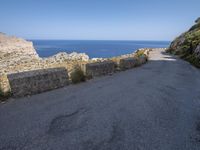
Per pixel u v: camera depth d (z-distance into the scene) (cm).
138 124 507
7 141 395
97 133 446
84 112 571
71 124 488
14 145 381
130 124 505
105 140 417
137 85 965
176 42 4638
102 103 659
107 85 932
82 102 658
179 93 866
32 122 487
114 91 820
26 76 701
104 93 781
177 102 727
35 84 734
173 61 2572
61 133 439
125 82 1027
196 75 1477
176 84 1059
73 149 376
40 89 754
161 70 1623
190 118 577
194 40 3403
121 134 447
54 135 428
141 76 1252
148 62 2311
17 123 479
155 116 570
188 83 1122
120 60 1543
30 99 671
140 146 399
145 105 662
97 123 500
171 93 852
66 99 684
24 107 590
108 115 557
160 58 2992
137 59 1862
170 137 447
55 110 576
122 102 679
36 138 411
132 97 746
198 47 2658
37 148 373
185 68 1880
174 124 523
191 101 757
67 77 894
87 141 409
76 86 888
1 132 431
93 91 805
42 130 448
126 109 613
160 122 529
